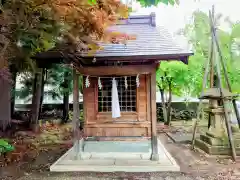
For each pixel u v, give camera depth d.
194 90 15.79
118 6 4.88
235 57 13.63
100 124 7.52
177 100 20.44
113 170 6.28
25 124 13.59
